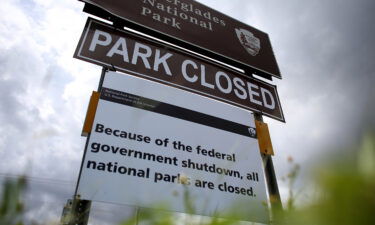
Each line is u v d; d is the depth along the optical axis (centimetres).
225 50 494
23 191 60
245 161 352
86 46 352
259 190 334
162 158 302
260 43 558
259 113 437
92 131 289
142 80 356
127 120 311
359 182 31
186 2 510
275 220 51
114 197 255
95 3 396
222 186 313
